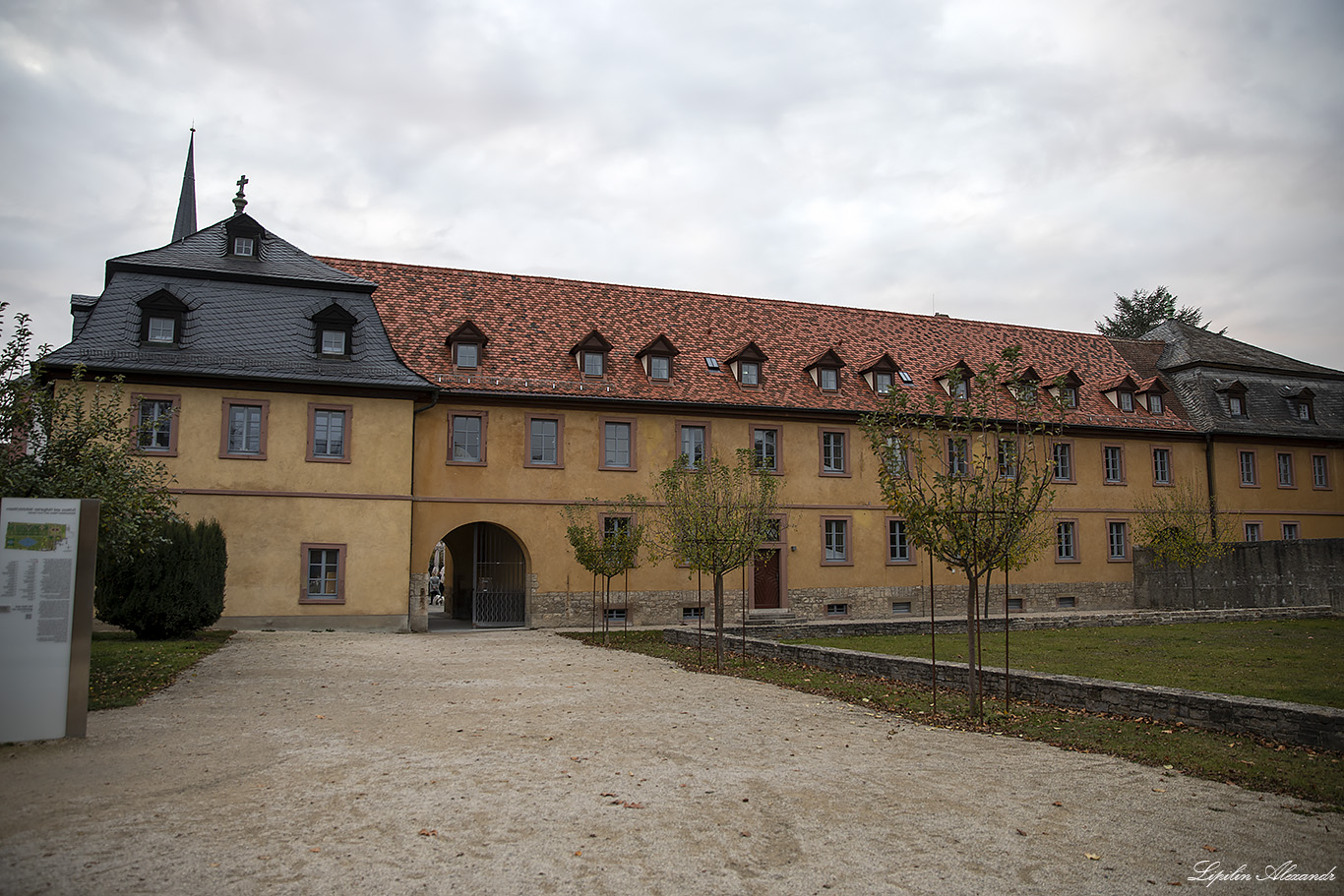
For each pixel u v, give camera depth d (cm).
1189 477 3750
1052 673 1445
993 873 616
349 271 3077
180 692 1326
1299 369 4150
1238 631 2266
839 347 3534
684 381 3086
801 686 1498
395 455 2597
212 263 2630
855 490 3222
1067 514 3494
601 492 2892
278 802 758
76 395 1427
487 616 2866
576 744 1005
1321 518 3975
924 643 2097
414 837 674
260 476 2462
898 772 890
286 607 2458
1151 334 4481
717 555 1831
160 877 588
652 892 579
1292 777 848
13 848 641
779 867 625
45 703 977
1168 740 1017
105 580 1916
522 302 3206
